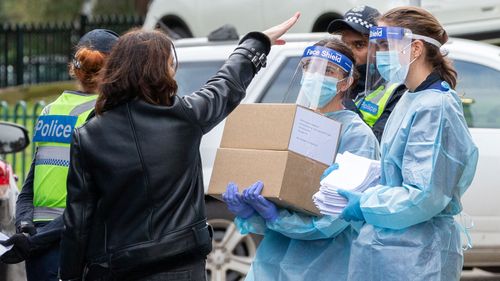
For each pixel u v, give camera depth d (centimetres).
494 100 1612
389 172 947
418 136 922
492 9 1981
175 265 904
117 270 901
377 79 1034
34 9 6094
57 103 1134
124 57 902
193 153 910
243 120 1029
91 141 903
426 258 934
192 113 906
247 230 1052
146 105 901
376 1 1942
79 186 909
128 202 898
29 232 1098
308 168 1000
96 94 1130
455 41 1684
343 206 965
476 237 1577
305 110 1005
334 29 1254
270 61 1634
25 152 2572
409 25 952
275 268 1061
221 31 1702
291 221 1008
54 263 1095
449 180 918
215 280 1655
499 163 1580
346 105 1106
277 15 2122
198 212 910
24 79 4484
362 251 957
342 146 1038
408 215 918
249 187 996
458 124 927
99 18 4547
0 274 1312
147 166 892
